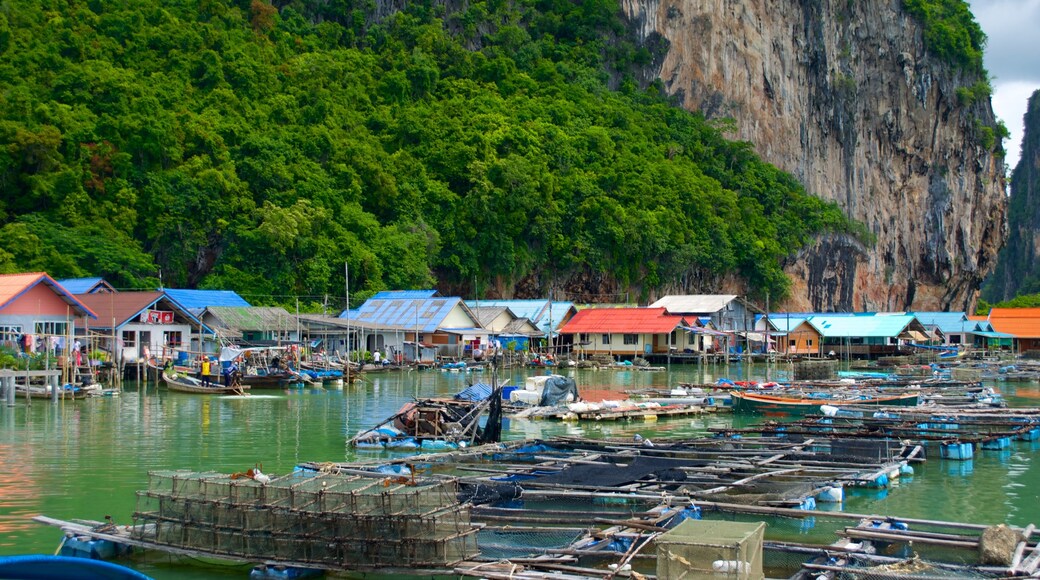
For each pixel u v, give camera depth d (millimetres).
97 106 89312
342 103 113812
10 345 48906
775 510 20266
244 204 90188
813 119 169250
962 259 176750
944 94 174500
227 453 30828
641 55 153875
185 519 18703
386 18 138500
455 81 129375
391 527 17250
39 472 27156
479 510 20750
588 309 94000
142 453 30609
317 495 18094
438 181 107938
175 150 88938
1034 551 17266
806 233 143625
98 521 21172
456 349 80625
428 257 99812
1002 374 70562
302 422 38875
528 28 151500
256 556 17875
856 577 15867
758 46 162750
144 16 111312
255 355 58625
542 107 128500
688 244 121250
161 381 55094
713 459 28047
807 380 59156
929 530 19828
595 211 113562
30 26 99500
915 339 100625
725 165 147250
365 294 88375
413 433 33250
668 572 14680
